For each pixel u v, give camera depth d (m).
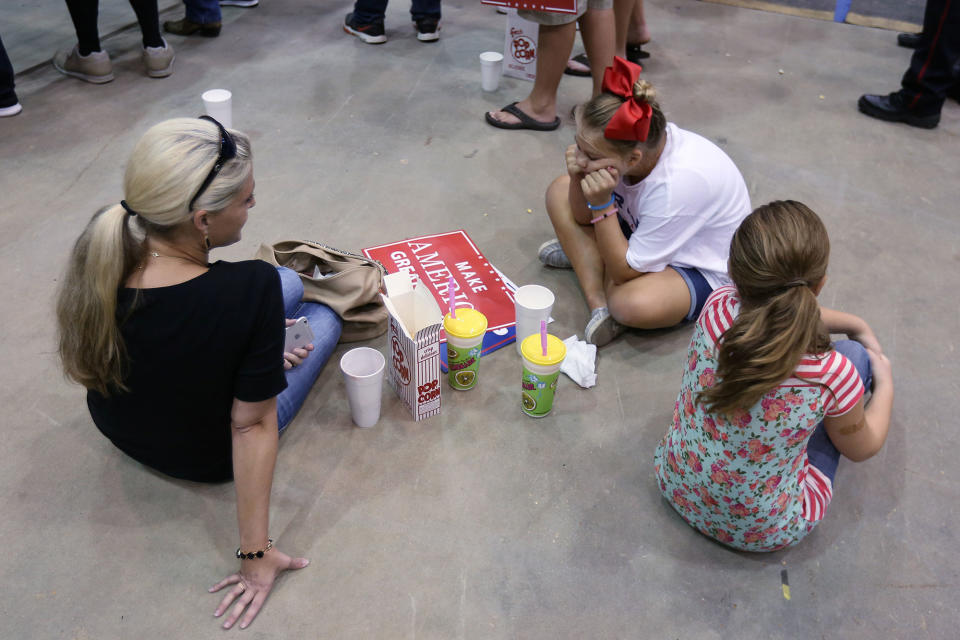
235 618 1.59
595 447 2.04
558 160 3.32
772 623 1.65
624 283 2.26
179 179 1.30
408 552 1.75
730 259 1.43
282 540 1.76
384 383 2.23
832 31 4.70
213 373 1.47
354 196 2.99
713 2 5.07
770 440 1.50
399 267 2.59
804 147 3.49
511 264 2.68
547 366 1.95
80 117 3.41
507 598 1.67
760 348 1.33
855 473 1.99
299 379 1.97
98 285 1.36
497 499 1.88
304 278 2.16
